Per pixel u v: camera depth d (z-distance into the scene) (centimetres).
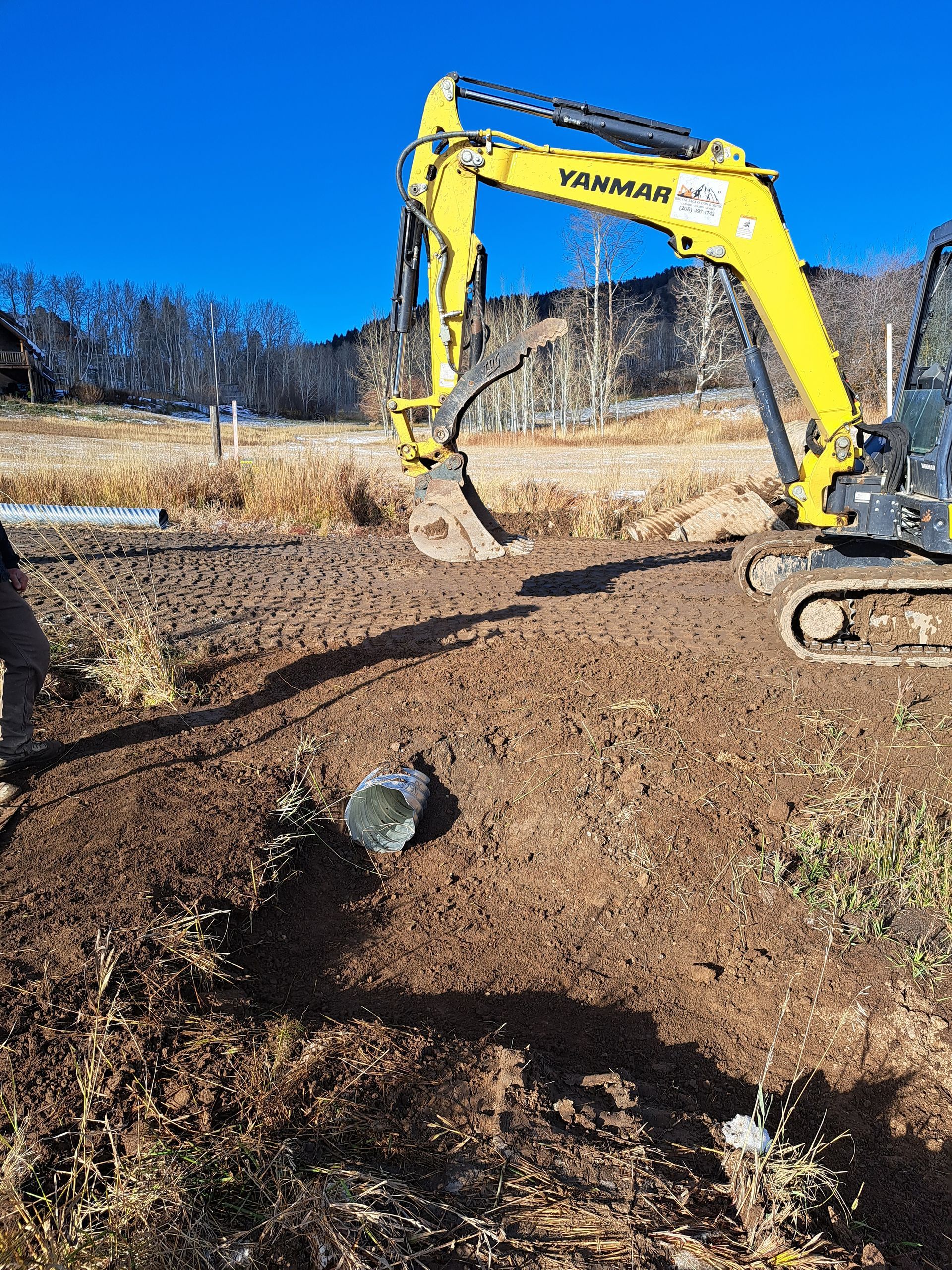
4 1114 234
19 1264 189
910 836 409
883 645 589
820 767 466
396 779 444
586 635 651
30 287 9694
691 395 6319
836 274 4069
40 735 478
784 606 589
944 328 597
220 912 344
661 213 610
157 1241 195
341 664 591
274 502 1292
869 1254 222
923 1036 324
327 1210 205
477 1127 245
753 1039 328
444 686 551
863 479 632
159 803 416
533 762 480
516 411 5322
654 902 397
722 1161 250
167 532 1140
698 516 1141
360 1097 253
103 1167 224
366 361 7219
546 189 609
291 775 465
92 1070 249
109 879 350
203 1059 265
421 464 615
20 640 424
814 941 370
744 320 636
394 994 342
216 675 571
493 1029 322
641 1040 327
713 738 493
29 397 5441
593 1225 213
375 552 1041
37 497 1262
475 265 610
